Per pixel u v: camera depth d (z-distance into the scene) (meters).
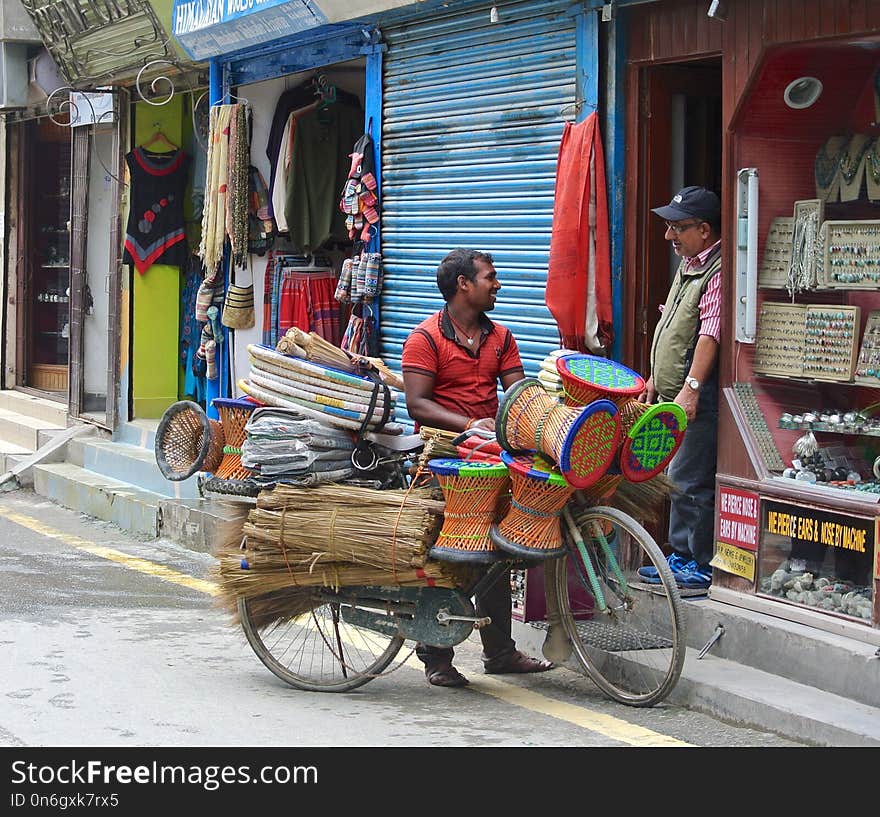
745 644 6.13
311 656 6.54
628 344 7.15
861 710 5.43
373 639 6.82
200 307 10.91
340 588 6.11
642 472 5.64
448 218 8.28
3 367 15.45
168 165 12.29
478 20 7.93
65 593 8.38
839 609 5.89
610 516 5.70
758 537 6.27
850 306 6.23
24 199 15.31
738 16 6.36
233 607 6.38
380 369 6.20
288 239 10.47
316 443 6.02
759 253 6.46
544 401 5.48
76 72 12.41
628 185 7.12
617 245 7.13
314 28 9.13
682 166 7.23
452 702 6.00
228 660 6.78
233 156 10.52
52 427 13.66
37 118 14.58
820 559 6.02
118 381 12.55
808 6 6.02
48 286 15.35
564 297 7.11
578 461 5.31
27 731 5.44
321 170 10.24
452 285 6.04
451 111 8.22
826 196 6.35
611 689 5.95
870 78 6.24
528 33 7.59
